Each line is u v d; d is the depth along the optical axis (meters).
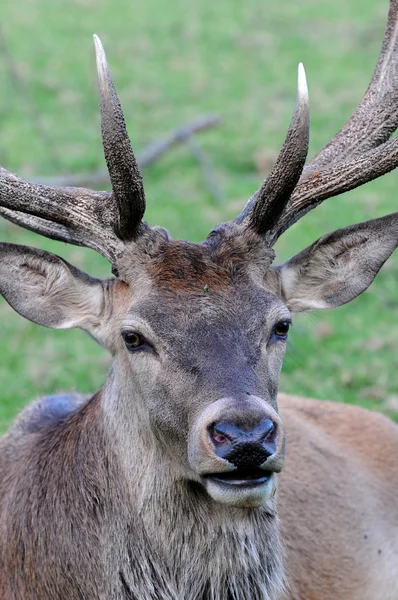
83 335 20.22
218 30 43.53
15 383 18.28
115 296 10.99
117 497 10.85
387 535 13.61
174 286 10.30
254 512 10.68
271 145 30.64
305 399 14.75
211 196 27.05
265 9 46.44
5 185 11.25
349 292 11.80
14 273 11.29
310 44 41.19
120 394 10.87
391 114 12.49
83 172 28.48
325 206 26.00
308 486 13.22
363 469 13.93
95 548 10.93
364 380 17.98
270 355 10.28
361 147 12.41
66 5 47.44
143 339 10.24
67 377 18.52
